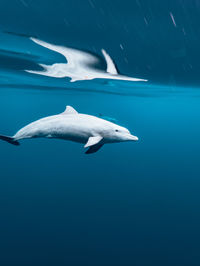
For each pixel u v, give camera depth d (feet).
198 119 209.97
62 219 66.80
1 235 55.42
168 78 54.34
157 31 27.89
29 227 60.59
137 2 21.97
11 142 21.66
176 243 53.88
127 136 19.38
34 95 119.34
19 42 34.19
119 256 47.91
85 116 19.15
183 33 28.43
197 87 68.85
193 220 66.95
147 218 68.59
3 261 44.75
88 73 50.70
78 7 23.12
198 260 46.62
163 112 175.94
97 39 30.60
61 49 35.60
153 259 47.01
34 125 19.99
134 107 152.05
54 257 46.98
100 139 17.39
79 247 51.42
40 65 48.67
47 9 23.76
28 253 48.03
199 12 23.65
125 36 29.35
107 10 23.47
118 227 62.59
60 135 18.93
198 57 37.93
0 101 150.82
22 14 25.08
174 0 21.67
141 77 53.42
